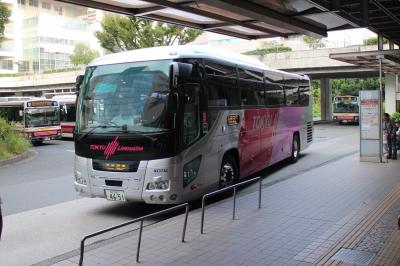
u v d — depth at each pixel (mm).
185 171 8719
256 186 11609
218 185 10023
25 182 13398
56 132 28312
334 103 43688
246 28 11086
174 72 8430
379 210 7992
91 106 9062
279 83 14312
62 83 61312
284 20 9805
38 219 8766
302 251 5895
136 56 9086
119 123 8656
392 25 14781
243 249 6066
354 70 36781
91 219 8734
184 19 10180
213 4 7988
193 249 6145
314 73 39562
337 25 11250
